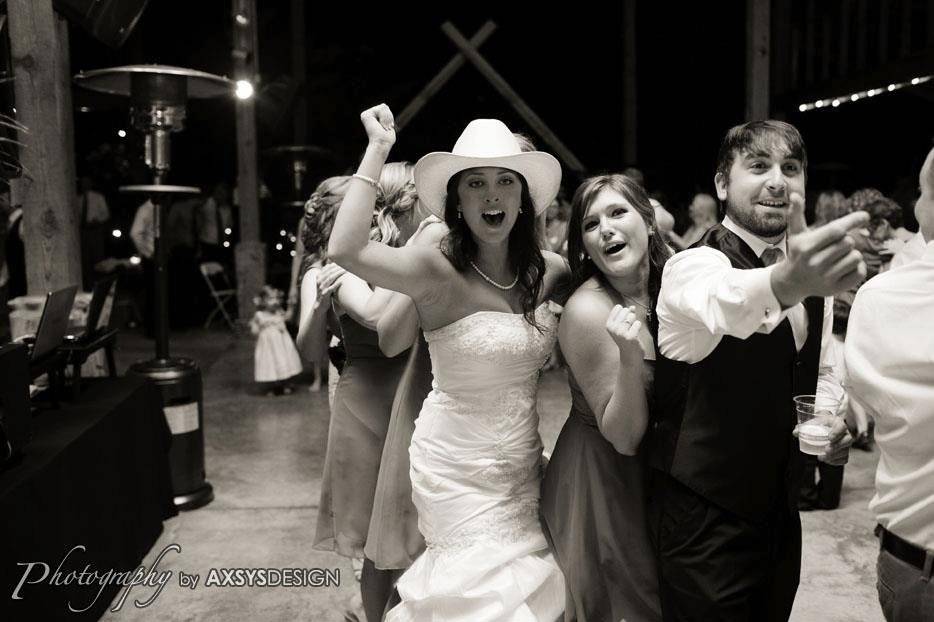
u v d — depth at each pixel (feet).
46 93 14.69
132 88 14.79
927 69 25.66
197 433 15.66
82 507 10.39
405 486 8.46
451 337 7.38
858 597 11.73
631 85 50.49
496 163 7.16
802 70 35.32
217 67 57.52
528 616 7.13
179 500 15.30
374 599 9.07
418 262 7.24
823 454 6.47
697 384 6.40
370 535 8.62
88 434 10.77
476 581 7.19
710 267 5.90
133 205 45.24
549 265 8.09
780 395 6.42
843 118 41.60
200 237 40.37
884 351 5.50
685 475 6.42
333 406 10.11
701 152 55.77
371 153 6.88
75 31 35.70
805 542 13.60
